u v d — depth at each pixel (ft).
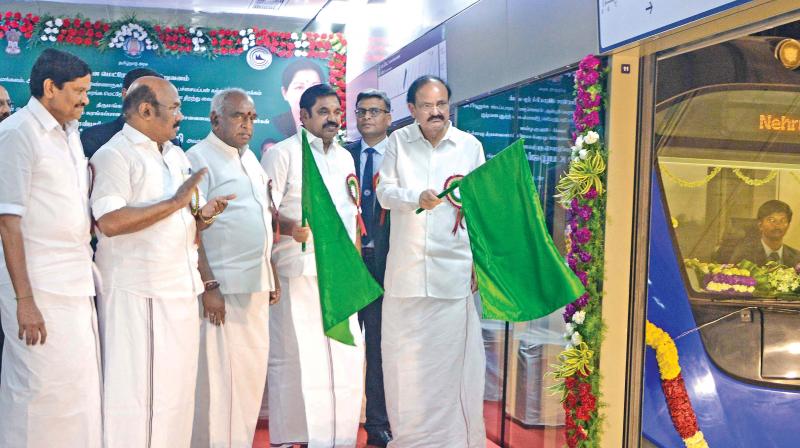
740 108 12.33
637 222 12.01
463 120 16.58
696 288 12.36
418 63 18.20
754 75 12.30
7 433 10.66
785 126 12.40
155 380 11.64
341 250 12.57
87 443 11.03
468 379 14.19
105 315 11.56
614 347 12.17
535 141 13.70
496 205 12.14
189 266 12.12
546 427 13.47
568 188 12.23
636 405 12.20
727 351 12.34
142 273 11.57
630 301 12.14
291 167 14.49
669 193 12.30
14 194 10.37
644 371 12.24
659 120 12.19
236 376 13.79
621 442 12.24
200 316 13.79
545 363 13.52
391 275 14.12
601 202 12.01
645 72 11.79
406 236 13.94
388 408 14.35
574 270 12.17
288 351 14.74
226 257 13.57
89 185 11.53
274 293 14.49
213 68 20.12
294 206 14.46
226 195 13.17
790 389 12.30
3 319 10.75
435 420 13.99
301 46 20.45
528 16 13.73
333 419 14.38
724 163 12.39
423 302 13.96
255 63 20.31
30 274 10.64
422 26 18.15
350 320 14.60
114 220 11.15
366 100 16.37
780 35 12.29
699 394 12.29
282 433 14.80
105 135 14.82
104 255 11.65
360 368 14.71
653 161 12.06
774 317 12.39
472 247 12.19
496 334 15.85
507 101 14.62
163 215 11.35
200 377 13.66
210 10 20.39
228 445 13.73
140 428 11.52
